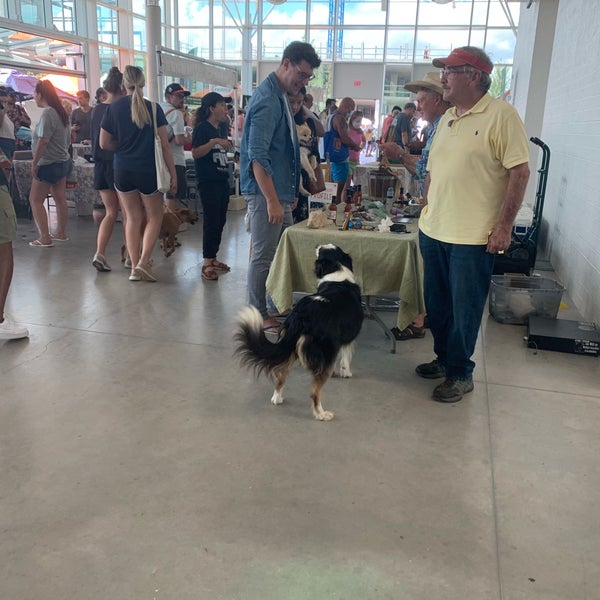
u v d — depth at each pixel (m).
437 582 1.72
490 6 16.25
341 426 2.64
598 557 1.84
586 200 4.56
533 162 8.13
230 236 6.88
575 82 5.32
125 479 2.19
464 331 2.85
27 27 11.18
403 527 1.96
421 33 17.00
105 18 14.55
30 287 4.64
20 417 2.63
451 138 2.70
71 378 3.05
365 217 3.95
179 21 18.22
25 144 7.96
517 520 2.01
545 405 2.89
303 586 1.69
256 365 2.73
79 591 1.65
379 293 3.48
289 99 3.67
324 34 17.58
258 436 2.53
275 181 3.54
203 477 2.21
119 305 4.29
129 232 4.82
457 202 2.71
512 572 1.76
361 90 17.92
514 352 3.59
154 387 2.98
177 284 4.88
